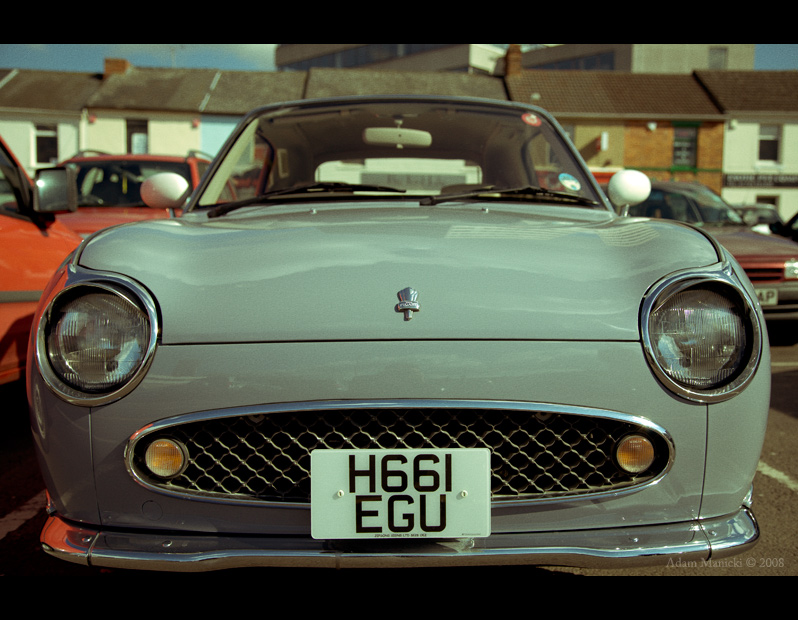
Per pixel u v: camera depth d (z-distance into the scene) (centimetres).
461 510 133
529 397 132
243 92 2517
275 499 136
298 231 166
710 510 139
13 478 267
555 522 136
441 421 136
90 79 2545
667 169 2527
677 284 138
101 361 134
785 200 2566
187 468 137
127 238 156
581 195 230
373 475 133
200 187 241
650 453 136
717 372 136
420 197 221
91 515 138
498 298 138
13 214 292
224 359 132
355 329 133
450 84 2639
